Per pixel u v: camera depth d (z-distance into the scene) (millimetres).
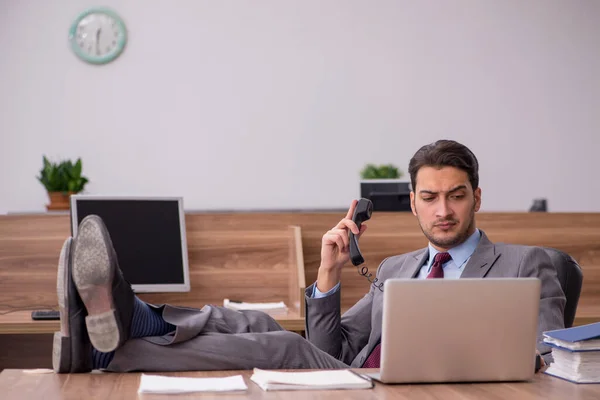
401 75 7477
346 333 2256
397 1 7473
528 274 2045
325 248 2102
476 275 2086
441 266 2182
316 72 7395
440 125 7512
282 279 3453
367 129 7441
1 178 7008
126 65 7180
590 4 7664
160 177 7211
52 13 7102
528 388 1503
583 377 1580
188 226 3430
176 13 7246
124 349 1710
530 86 7613
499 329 1543
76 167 4348
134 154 7180
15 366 3361
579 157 7672
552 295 2023
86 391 1440
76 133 7113
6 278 3312
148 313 1812
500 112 7578
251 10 7324
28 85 7062
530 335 1558
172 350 1734
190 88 7258
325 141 7398
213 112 7281
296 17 7371
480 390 1476
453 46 7531
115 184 7156
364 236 3514
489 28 7562
